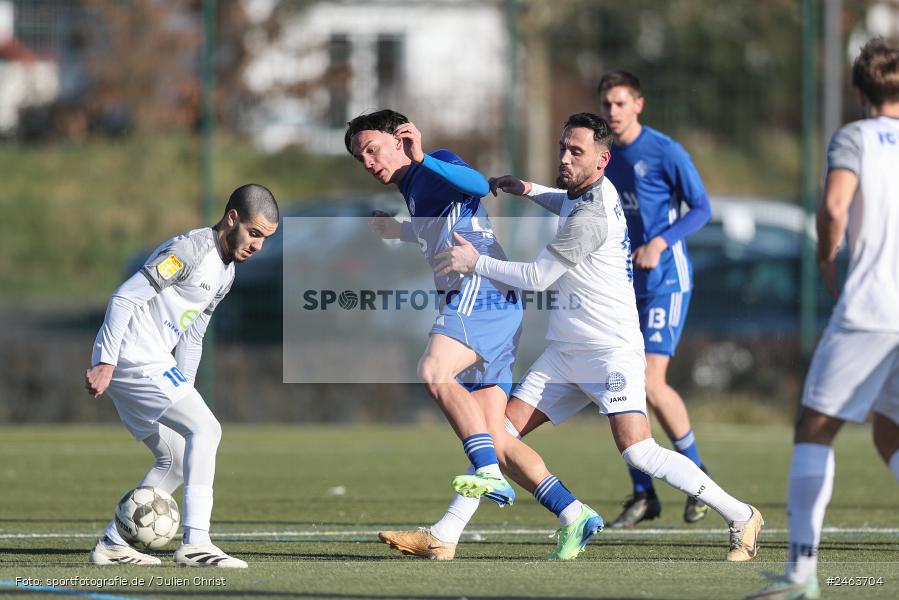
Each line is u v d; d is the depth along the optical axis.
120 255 84.81
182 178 83.56
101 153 85.75
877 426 18.89
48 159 86.75
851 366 17.25
